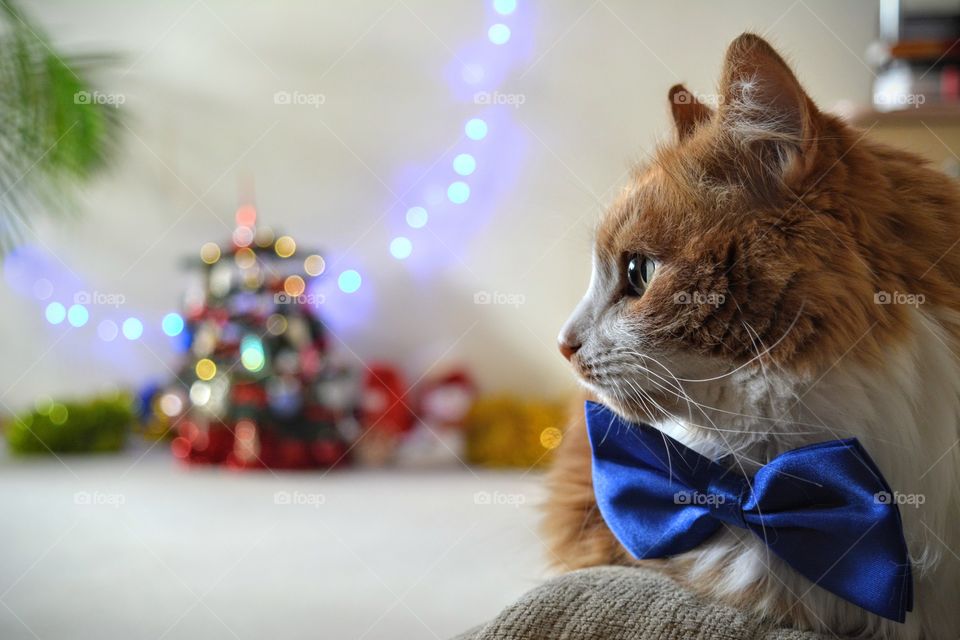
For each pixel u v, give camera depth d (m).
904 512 0.84
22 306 4.23
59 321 4.23
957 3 2.72
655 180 0.94
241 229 3.75
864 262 0.84
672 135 1.05
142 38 4.17
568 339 0.97
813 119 0.84
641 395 0.92
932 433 0.85
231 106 4.18
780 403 0.85
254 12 4.16
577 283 4.05
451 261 4.14
